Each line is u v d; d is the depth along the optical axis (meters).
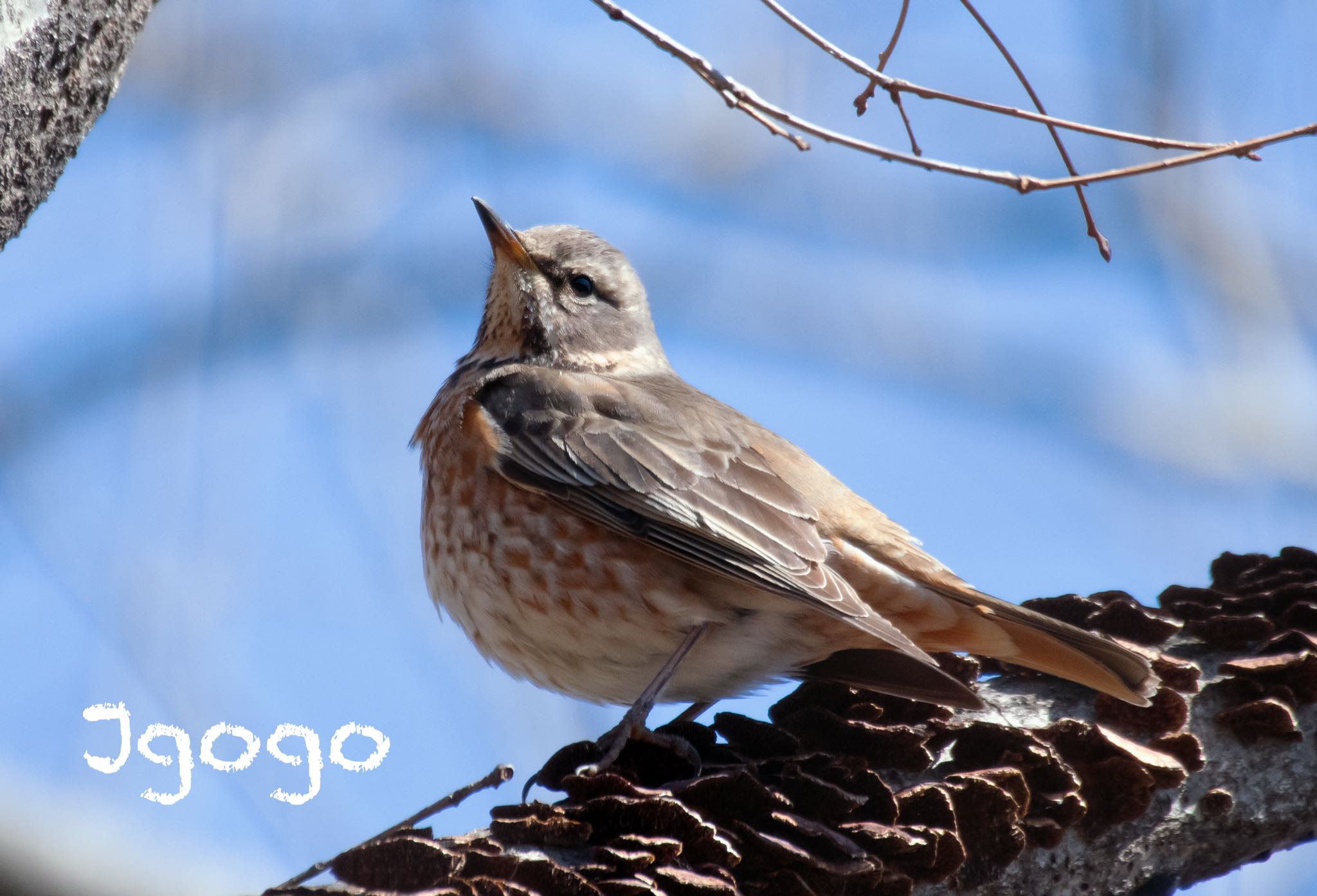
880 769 7.04
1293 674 7.56
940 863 6.44
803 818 6.38
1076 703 7.70
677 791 6.34
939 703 7.55
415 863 5.66
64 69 5.67
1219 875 7.51
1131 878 7.09
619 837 6.02
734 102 7.57
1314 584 8.06
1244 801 7.29
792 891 6.12
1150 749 7.24
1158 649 7.97
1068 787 6.90
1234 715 7.48
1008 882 6.72
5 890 6.28
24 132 5.57
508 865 5.71
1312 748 7.46
